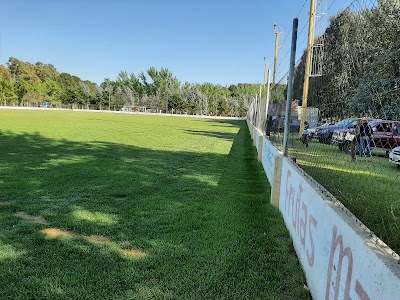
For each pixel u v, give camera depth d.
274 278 3.13
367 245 1.72
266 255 3.58
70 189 5.95
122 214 4.74
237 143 16.30
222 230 4.24
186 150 12.28
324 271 2.47
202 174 7.88
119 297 2.75
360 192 3.62
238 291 2.90
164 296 2.78
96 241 3.82
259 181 7.31
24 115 32.81
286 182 4.64
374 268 1.61
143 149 11.93
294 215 3.89
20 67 85.06
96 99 80.19
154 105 82.50
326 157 3.77
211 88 97.56
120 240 3.86
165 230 4.20
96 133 17.34
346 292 1.96
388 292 1.45
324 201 2.61
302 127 4.72
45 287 2.85
